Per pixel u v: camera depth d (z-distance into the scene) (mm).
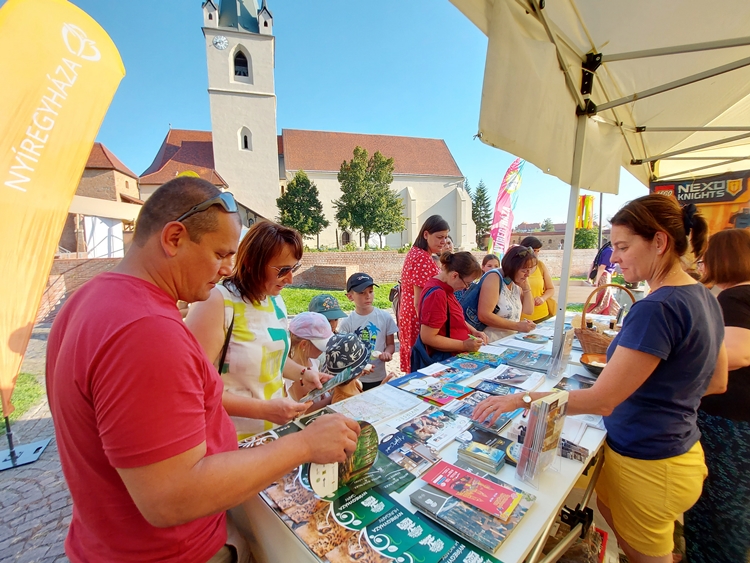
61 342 723
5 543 2145
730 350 1417
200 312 1257
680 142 3477
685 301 1042
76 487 713
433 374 1807
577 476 1007
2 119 2484
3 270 2633
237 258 1337
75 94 2729
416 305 2848
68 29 2674
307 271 15039
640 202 1154
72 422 667
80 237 16938
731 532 1504
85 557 771
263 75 27047
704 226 1117
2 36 2439
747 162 4117
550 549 1198
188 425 643
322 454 813
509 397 1183
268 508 878
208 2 25547
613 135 2467
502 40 1151
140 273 737
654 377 1119
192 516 636
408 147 37719
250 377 1343
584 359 1906
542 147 1539
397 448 1110
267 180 27641
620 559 1607
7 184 2535
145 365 599
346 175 27516
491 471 994
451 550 727
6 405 2869
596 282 6473
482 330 2885
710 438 1552
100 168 21953
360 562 700
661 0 1447
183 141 29656
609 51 1764
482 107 1156
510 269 2797
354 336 1725
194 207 735
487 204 45875
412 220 35062
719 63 1967
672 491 1144
